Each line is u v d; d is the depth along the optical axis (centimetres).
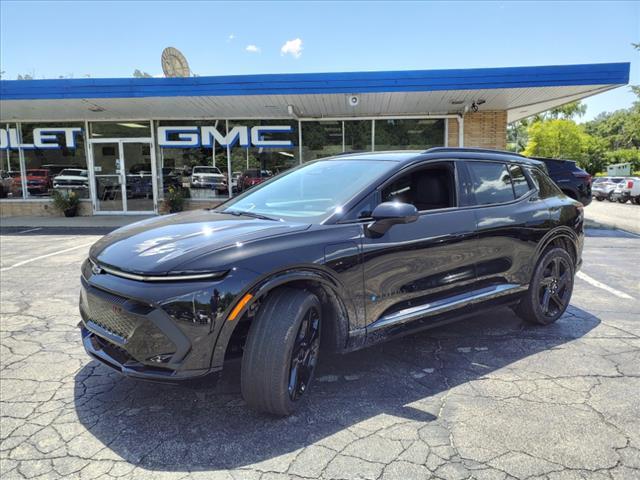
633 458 259
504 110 1467
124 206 1583
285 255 288
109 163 1573
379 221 325
